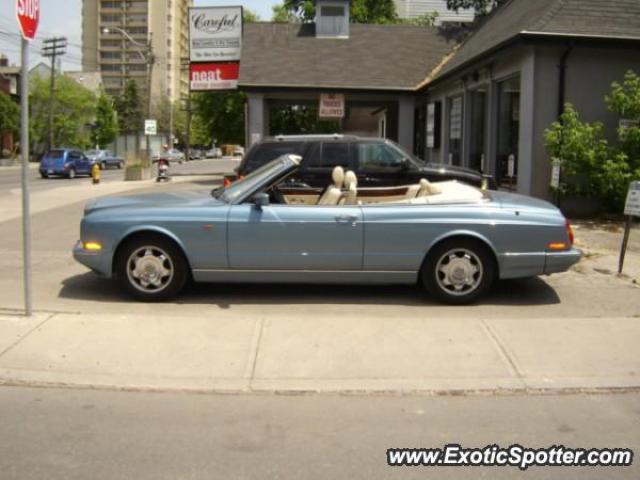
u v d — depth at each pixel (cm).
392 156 1136
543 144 1424
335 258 723
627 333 630
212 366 550
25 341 595
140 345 590
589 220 1405
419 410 480
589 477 389
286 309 721
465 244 730
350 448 419
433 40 2481
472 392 511
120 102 9800
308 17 3862
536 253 730
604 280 859
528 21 1493
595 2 1468
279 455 408
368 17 3756
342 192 774
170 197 796
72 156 3644
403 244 722
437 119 2158
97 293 779
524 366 554
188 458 404
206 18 2695
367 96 2314
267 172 745
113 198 809
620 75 1434
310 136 1152
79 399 493
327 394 506
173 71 13338
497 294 788
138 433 438
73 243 1136
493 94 1667
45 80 6631
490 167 1683
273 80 2234
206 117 3847
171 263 734
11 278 853
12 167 5334
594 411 482
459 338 611
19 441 425
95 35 12962
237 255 725
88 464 395
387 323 648
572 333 628
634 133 1348
